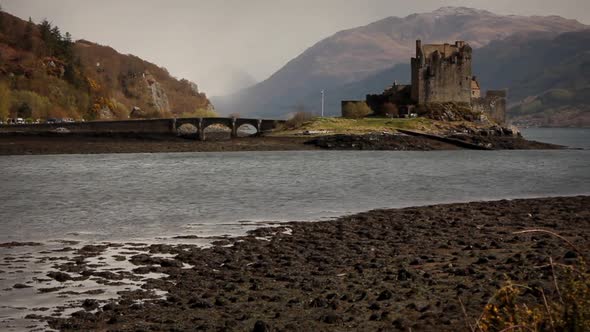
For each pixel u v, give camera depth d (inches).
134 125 6225.4
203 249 1352.1
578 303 607.5
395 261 1199.6
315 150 5659.5
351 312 892.6
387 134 6122.1
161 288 1034.1
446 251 1295.5
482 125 7017.7
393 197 2402.8
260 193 2518.5
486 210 1902.1
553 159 4739.2
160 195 2447.1
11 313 923.4
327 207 2116.1
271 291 1007.6
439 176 3297.2
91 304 954.7
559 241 1371.8
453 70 7332.7
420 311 892.0
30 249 1381.6
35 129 5846.5
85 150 5241.1
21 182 2945.4
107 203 2204.7
